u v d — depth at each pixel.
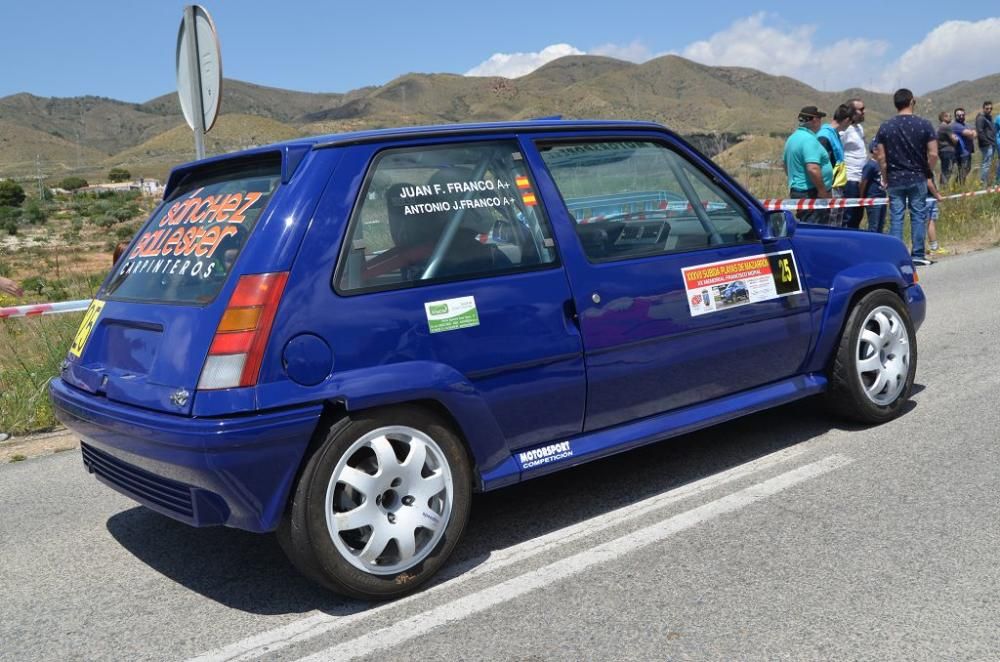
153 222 4.29
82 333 4.21
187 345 3.40
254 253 3.42
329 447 3.39
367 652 3.18
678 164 4.67
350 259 3.54
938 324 8.40
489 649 3.13
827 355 5.19
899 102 11.80
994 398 5.83
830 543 3.82
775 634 3.11
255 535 4.41
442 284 3.72
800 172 10.85
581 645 3.12
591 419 4.19
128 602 3.72
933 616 3.17
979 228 15.38
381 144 3.75
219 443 3.21
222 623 3.49
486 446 3.82
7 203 97.81
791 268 4.94
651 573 3.65
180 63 7.28
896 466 4.71
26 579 4.02
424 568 3.63
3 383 7.59
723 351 4.61
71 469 5.80
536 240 4.04
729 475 4.75
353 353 3.47
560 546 4.00
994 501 4.17
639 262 4.30
